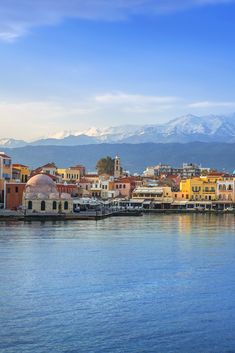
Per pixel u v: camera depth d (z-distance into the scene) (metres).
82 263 91.44
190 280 78.81
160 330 56.50
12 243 115.81
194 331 56.38
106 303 65.50
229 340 54.03
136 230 153.75
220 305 65.31
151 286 74.56
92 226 165.38
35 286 73.38
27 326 56.91
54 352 50.50
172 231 152.12
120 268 87.31
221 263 93.44
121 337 54.41
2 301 65.56
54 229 151.38
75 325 57.44
